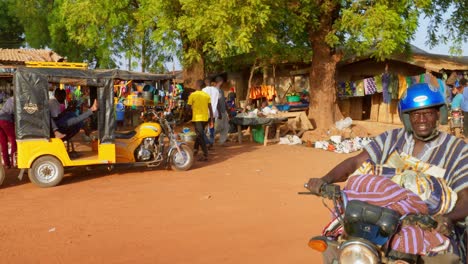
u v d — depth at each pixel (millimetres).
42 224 6277
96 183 8992
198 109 11406
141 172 10102
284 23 16922
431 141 3025
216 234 5734
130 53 20766
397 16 14812
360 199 2742
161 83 11070
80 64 9812
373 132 18656
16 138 8609
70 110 9789
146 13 16688
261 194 7840
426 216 2598
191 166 10820
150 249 5246
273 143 15273
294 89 24203
